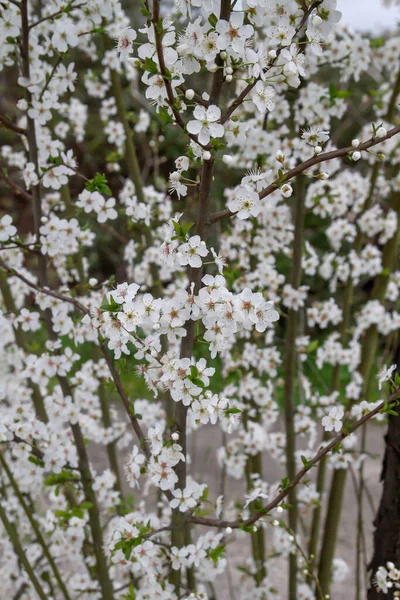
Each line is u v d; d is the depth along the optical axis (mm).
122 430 2713
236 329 1213
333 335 2662
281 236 2473
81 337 1958
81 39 2428
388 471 1772
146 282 2922
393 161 2566
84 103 5949
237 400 2713
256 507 1528
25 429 1944
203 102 1196
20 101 1810
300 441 4449
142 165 5465
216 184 3992
